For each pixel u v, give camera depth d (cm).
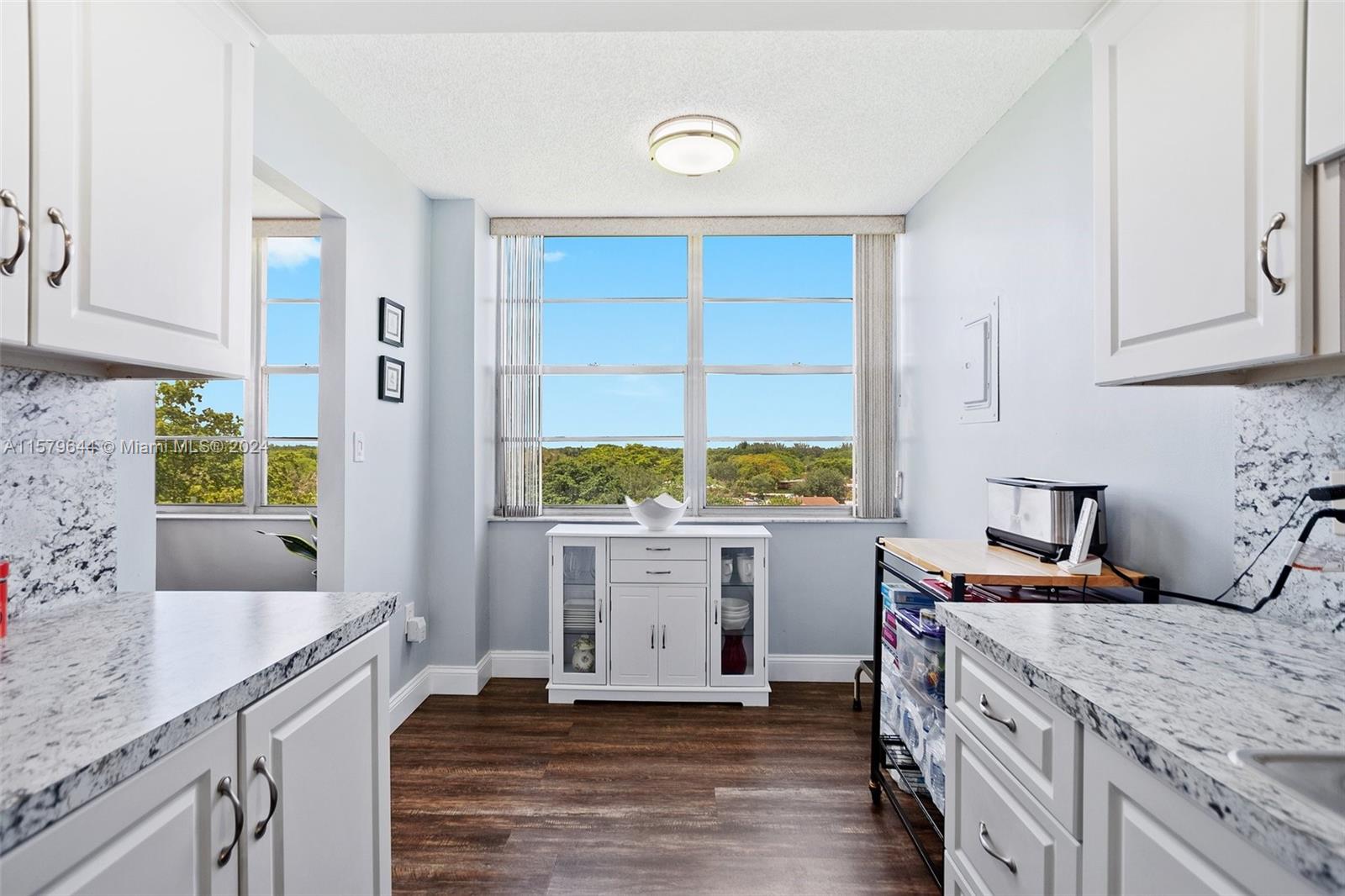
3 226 82
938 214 282
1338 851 50
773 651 330
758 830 196
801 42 186
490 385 334
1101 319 128
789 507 346
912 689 182
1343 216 84
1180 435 145
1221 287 98
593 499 350
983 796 114
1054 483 174
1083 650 102
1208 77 100
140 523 150
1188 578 142
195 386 355
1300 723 74
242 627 110
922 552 183
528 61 196
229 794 83
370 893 121
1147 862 73
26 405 117
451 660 307
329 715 108
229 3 125
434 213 309
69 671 88
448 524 307
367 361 245
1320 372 110
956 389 261
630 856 183
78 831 62
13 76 83
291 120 197
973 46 185
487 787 221
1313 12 84
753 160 263
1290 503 118
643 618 296
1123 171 122
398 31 149
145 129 104
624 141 249
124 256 100
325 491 227
